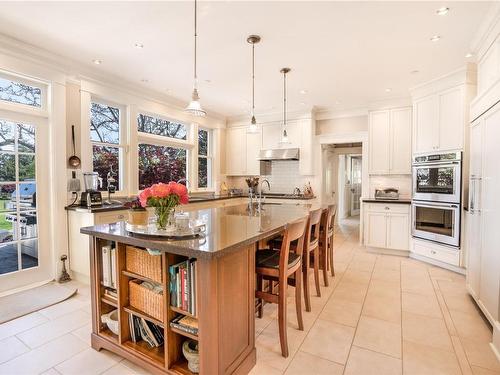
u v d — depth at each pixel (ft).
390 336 7.14
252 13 7.84
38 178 10.61
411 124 15.17
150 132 15.84
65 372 5.80
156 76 12.76
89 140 12.16
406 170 15.28
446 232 12.42
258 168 19.90
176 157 17.70
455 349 6.59
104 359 6.23
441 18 8.02
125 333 6.28
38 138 10.61
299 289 7.44
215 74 12.43
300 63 11.18
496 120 7.13
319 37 9.15
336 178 25.40
